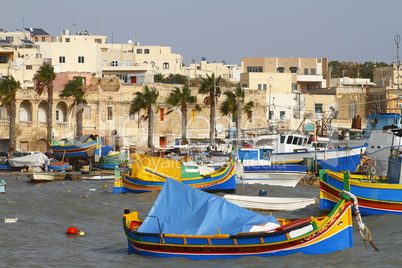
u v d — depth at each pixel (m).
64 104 96.12
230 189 56.19
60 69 117.50
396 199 40.00
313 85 139.25
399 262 29.00
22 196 53.28
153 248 30.30
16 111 90.62
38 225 39.25
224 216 30.08
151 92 92.69
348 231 29.41
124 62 138.12
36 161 76.31
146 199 51.56
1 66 117.25
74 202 49.31
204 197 30.80
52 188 60.88
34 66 120.69
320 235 28.86
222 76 156.75
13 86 83.31
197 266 28.53
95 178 68.88
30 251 32.50
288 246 28.78
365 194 40.31
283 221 31.80
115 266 29.39
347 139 78.69
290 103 114.00
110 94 97.75
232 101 98.50
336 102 117.25
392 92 112.62
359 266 28.36
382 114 79.31
